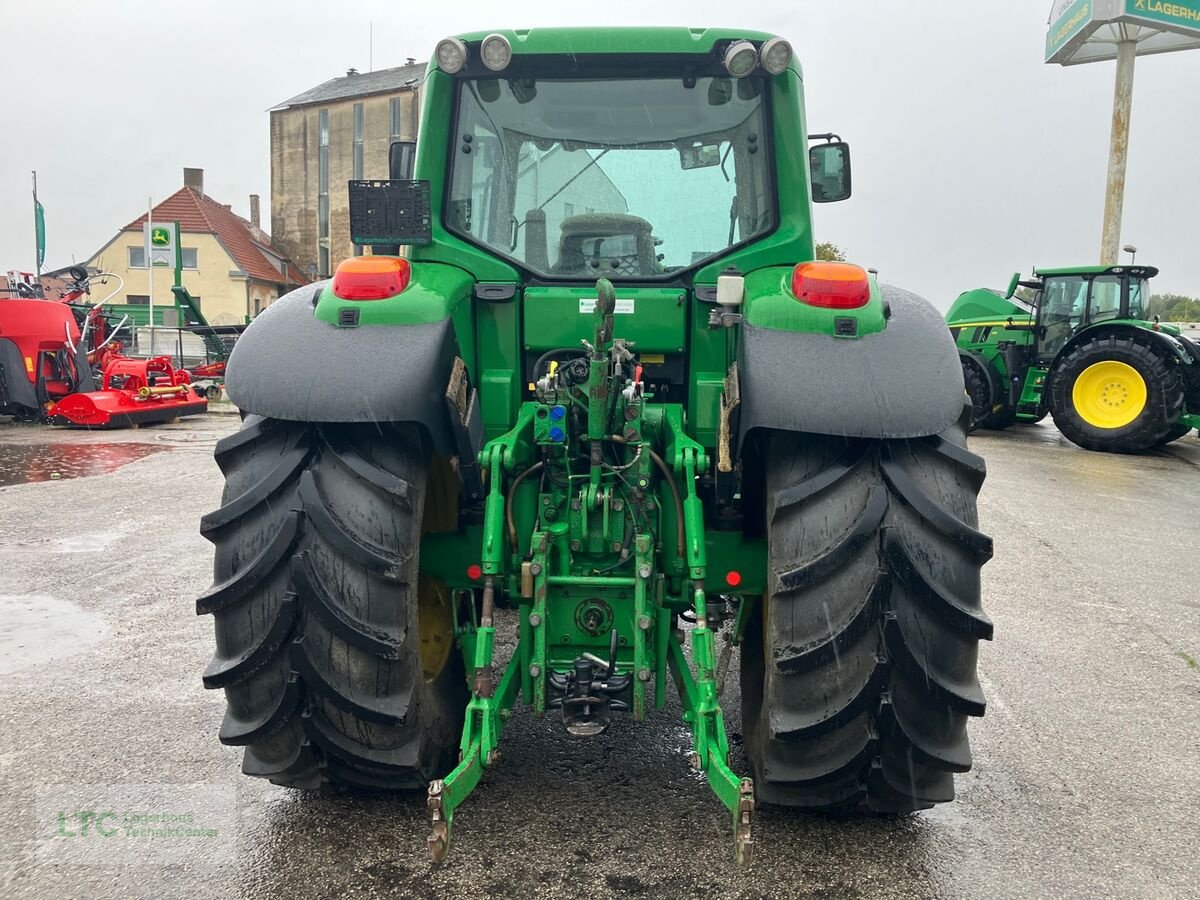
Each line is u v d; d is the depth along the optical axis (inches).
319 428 94.0
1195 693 156.4
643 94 119.6
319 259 1615.4
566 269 119.7
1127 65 794.8
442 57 113.6
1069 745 135.3
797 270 101.0
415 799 111.3
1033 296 561.0
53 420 506.6
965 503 91.4
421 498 96.0
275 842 102.6
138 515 275.6
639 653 99.7
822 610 89.4
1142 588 222.2
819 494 91.0
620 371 99.7
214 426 516.1
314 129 1584.6
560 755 125.0
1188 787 122.8
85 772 119.1
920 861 102.2
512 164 120.4
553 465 105.4
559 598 103.3
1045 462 439.8
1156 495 355.9
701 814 110.0
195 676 151.9
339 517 90.2
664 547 107.3
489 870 97.9
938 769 93.6
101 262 1425.9
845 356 93.3
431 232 114.9
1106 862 104.1
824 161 138.0
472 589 115.0
